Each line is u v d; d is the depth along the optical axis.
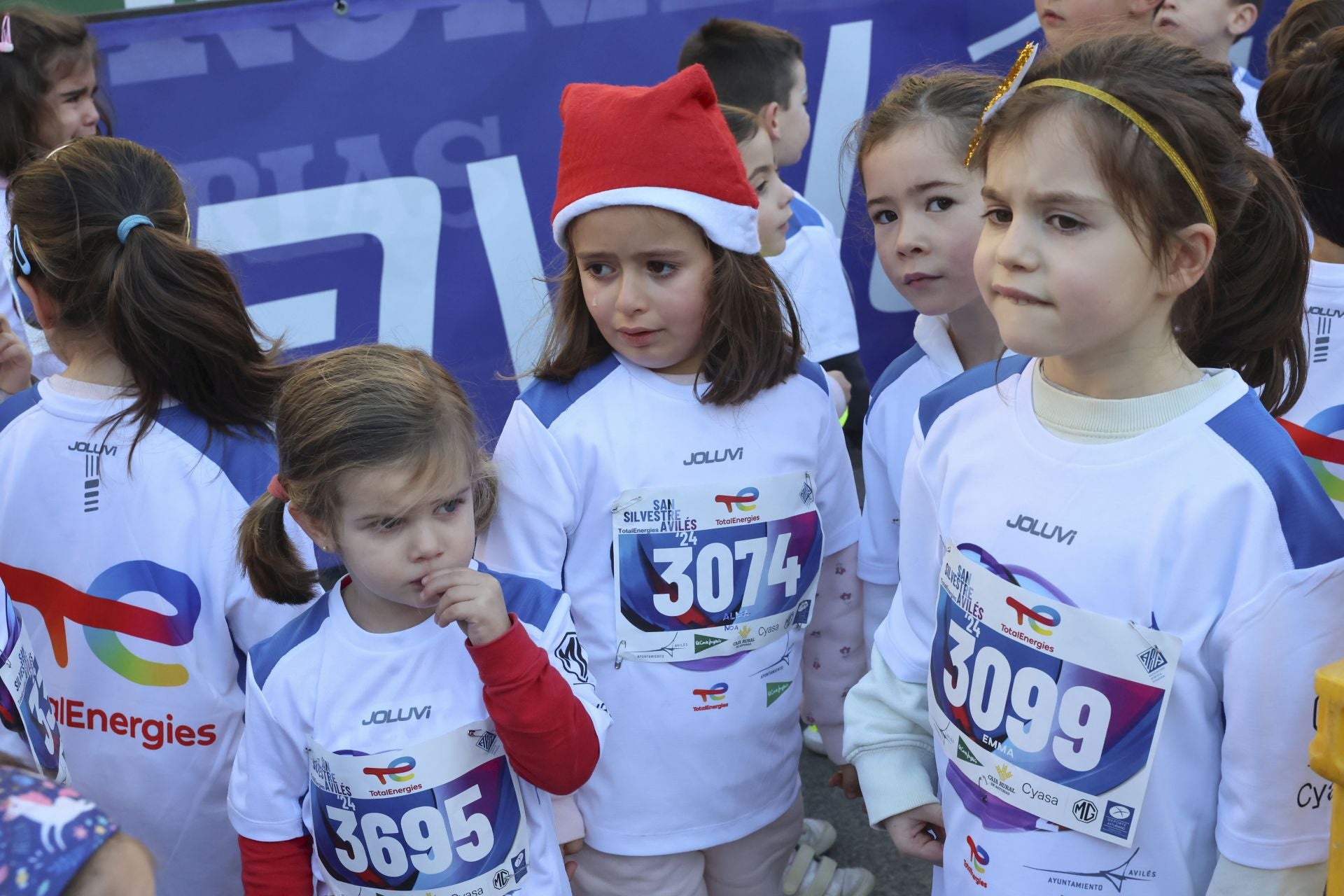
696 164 1.81
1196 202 1.25
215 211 3.42
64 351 1.95
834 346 3.23
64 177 1.85
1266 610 1.29
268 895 1.69
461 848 1.62
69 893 0.96
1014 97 1.33
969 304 2.12
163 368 1.85
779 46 3.40
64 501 1.89
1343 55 2.01
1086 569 1.37
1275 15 4.51
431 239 3.62
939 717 1.58
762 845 2.15
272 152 3.43
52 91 3.05
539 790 1.71
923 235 2.06
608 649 1.96
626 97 1.83
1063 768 1.40
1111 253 1.25
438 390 1.59
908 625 1.73
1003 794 1.46
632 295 1.85
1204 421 1.33
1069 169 1.24
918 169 2.03
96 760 1.95
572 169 1.87
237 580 1.88
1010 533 1.44
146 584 1.88
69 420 1.90
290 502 1.60
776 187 2.65
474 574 1.56
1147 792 1.37
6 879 0.94
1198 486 1.31
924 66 3.99
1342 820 1.18
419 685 1.63
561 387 1.98
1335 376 2.13
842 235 4.14
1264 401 1.61
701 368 1.96
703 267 1.87
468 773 1.62
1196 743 1.37
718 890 2.18
